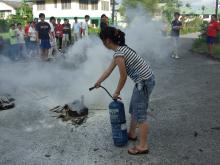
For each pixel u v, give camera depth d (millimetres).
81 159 4555
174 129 5598
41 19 13562
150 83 4457
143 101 4484
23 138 5297
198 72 10828
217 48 16172
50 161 4523
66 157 4629
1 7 63656
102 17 10398
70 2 45219
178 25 14680
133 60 4383
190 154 4660
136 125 5012
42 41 13641
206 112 6512
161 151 4758
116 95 4641
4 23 21172
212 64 12664
